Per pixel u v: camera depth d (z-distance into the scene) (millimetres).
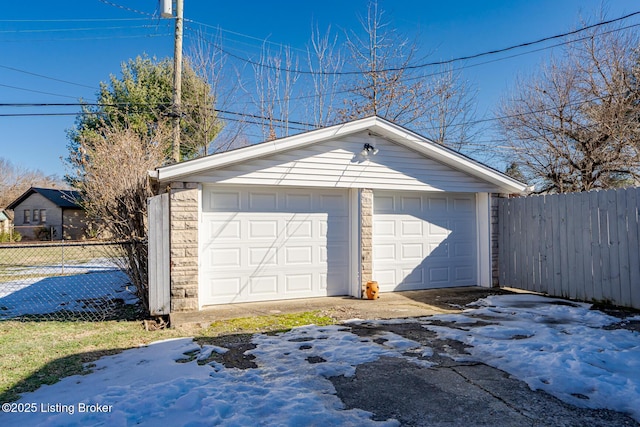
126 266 7648
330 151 7562
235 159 6672
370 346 4562
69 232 29266
